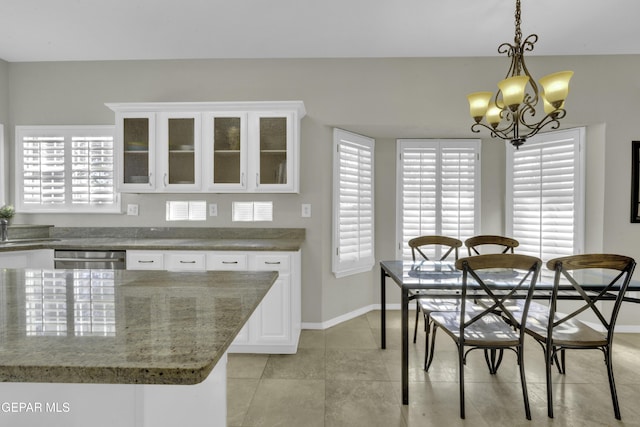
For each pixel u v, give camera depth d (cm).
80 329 85
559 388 223
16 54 320
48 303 107
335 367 252
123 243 288
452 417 193
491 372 241
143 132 300
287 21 267
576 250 329
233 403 206
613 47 306
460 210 380
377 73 328
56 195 332
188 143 299
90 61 333
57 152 332
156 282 136
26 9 250
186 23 270
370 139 379
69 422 79
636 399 210
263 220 329
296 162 297
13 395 79
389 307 394
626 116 319
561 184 338
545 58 323
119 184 299
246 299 113
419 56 325
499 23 269
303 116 326
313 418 192
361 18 262
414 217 383
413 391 219
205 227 331
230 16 260
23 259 275
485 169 385
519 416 194
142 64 331
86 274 152
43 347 73
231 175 299
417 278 219
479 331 204
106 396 78
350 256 352
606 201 318
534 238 354
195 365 66
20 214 334
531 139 358
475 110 221
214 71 329
